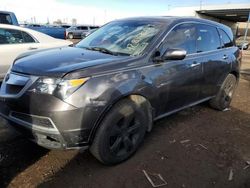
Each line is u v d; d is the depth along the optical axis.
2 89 3.19
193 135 4.21
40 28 17.23
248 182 3.11
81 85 2.79
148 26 4.00
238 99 6.55
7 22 8.23
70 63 3.04
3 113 3.14
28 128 2.91
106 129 3.00
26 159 3.29
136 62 3.34
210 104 5.40
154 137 4.04
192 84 4.25
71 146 2.88
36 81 2.84
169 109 4.02
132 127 3.34
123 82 3.09
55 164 3.22
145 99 3.44
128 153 3.36
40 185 2.84
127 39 3.85
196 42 4.40
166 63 3.69
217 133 4.35
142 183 2.97
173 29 3.95
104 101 2.90
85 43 4.24
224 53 5.08
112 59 3.24
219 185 3.01
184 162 3.42
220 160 3.53
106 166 3.23
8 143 3.64
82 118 2.80
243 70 11.35
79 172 3.09
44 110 2.75
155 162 3.38
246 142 4.10
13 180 2.90
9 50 6.01
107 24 4.66
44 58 3.29
